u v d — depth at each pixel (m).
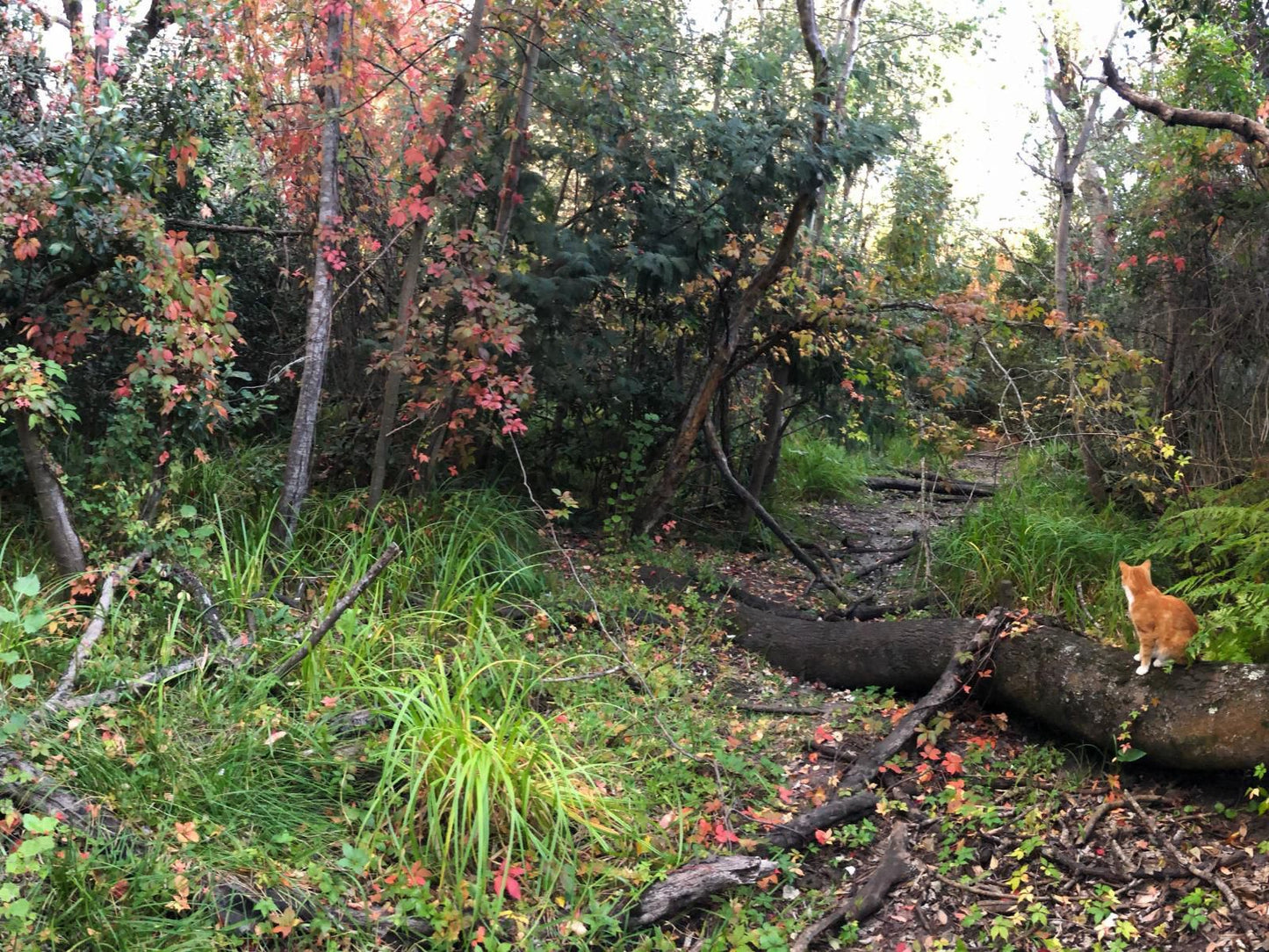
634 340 9.35
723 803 4.72
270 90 7.23
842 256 9.49
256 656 4.92
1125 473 8.30
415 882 3.85
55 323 6.08
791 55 10.21
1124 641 6.07
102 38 7.25
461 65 6.59
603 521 8.84
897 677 5.96
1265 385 7.68
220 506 6.50
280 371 7.38
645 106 8.02
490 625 5.88
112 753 4.04
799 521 10.28
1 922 3.15
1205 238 8.20
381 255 6.94
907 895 4.30
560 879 4.03
